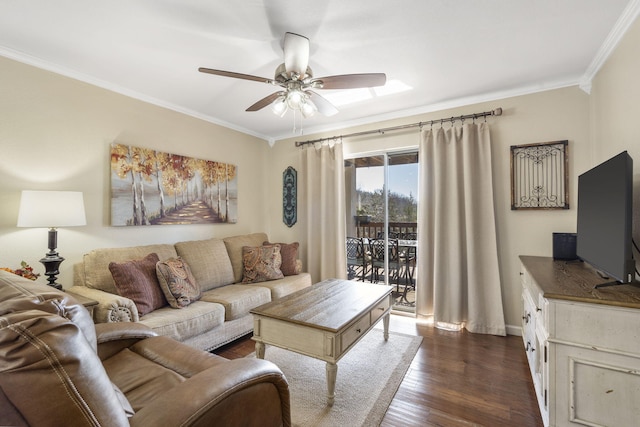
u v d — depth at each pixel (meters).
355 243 4.10
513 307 2.97
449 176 3.21
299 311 2.06
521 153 2.92
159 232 3.16
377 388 2.06
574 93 2.73
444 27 1.96
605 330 1.39
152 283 2.46
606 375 1.39
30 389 0.65
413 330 3.11
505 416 1.78
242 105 3.32
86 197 2.60
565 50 2.24
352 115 3.69
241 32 2.00
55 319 0.73
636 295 1.45
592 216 1.88
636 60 1.79
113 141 2.79
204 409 0.89
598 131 2.46
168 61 2.37
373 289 2.64
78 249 2.56
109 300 2.04
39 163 2.33
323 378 2.19
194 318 2.35
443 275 3.22
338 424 1.71
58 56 2.28
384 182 3.87
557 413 1.49
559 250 2.55
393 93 3.03
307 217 4.24
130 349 1.64
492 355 2.54
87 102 2.61
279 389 1.19
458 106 3.25
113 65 2.42
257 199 4.46
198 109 3.44
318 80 1.98
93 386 0.71
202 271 3.09
